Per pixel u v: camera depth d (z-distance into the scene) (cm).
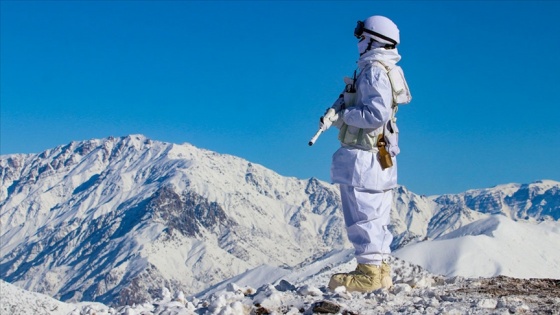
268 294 954
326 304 875
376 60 1020
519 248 8075
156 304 1009
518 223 8794
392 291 1020
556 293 999
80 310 1038
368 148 1031
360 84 1017
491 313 834
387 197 1059
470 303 902
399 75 1030
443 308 867
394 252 7844
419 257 7594
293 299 956
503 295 976
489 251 7669
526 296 964
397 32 1041
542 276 7400
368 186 1023
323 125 1019
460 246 7594
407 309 873
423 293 1005
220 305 898
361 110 1004
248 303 941
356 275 1039
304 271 4947
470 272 7050
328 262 5022
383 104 998
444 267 7306
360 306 907
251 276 8112
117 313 987
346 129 1036
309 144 1016
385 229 1048
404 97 1032
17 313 1738
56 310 1820
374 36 1029
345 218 1054
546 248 8312
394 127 1038
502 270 7212
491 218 8950
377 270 1034
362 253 1037
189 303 1006
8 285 1888
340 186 1058
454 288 1070
